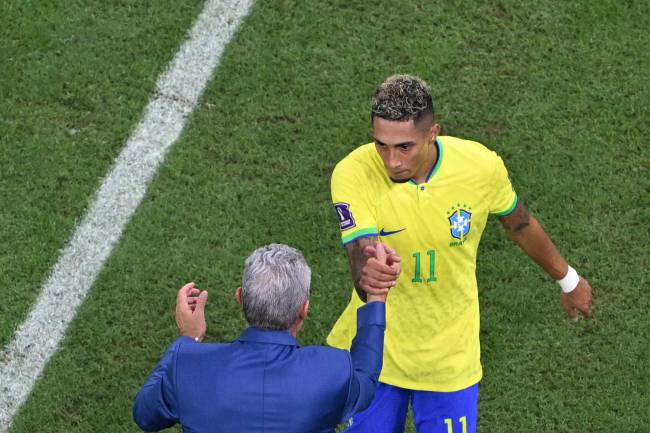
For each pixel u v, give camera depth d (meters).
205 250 22.44
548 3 26.33
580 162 24.02
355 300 17.53
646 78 25.41
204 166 23.61
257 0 26.12
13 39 25.22
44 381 20.62
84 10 25.75
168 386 12.50
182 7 25.97
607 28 26.14
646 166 23.98
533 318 21.83
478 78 25.25
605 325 21.73
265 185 23.41
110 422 20.25
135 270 22.09
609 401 20.70
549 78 25.31
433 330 16.91
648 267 22.50
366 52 25.52
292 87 24.92
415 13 26.11
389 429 17.98
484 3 26.23
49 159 23.47
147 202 23.03
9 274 21.89
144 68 24.98
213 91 24.78
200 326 13.70
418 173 15.61
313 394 12.24
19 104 24.27
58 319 21.41
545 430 20.44
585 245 22.81
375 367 13.12
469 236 16.22
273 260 12.64
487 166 15.92
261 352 12.38
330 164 23.77
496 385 20.97
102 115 24.23
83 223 22.66
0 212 22.67
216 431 12.24
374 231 15.56
